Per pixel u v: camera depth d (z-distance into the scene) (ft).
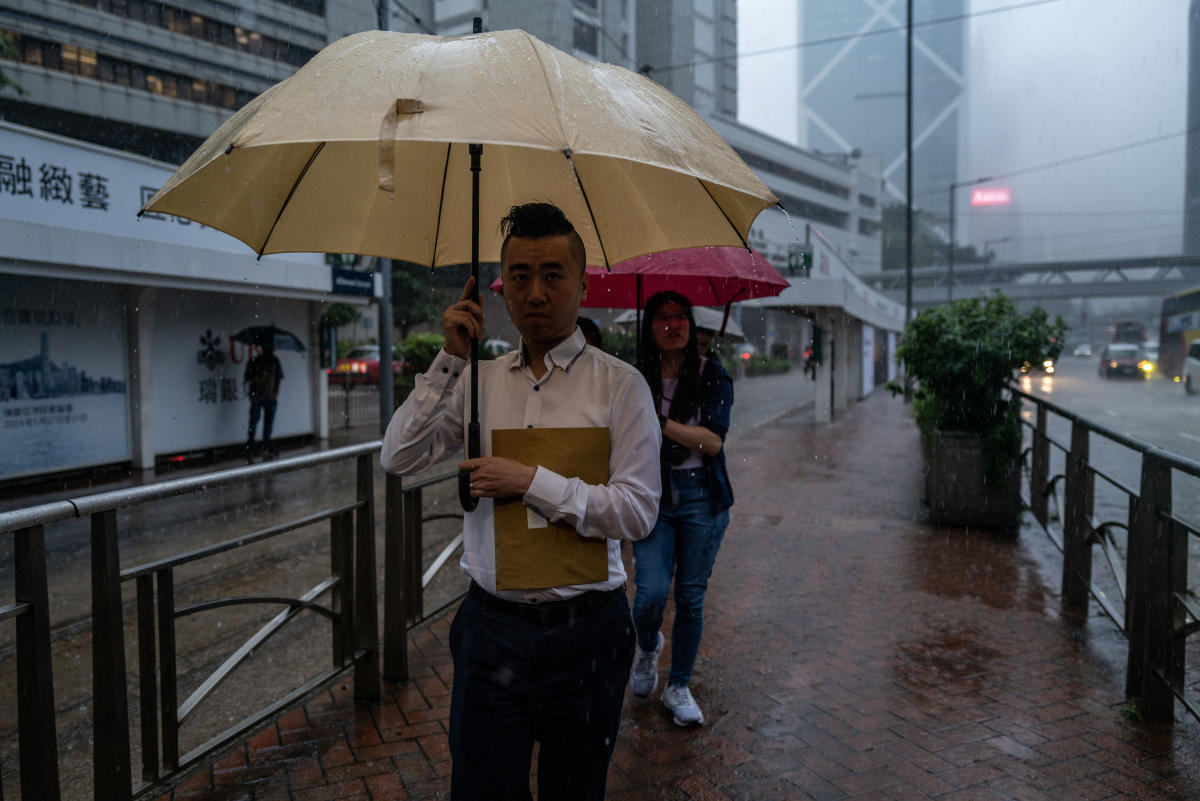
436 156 6.71
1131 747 10.18
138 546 21.81
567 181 6.66
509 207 6.98
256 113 4.72
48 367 33.40
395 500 11.77
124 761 7.61
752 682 12.19
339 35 99.45
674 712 10.73
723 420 10.37
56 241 29.73
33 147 30.22
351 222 6.83
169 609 8.38
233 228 6.17
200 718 11.51
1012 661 13.05
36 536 6.63
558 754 6.17
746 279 10.85
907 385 30.01
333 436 50.11
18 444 32.37
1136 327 148.97
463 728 6.02
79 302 34.53
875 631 14.47
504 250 5.68
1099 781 9.37
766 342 144.15
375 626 11.32
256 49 92.27
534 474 5.55
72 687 12.62
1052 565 18.98
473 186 5.83
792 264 53.72
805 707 11.32
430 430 5.99
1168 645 10.77
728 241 6.48
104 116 80.48
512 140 4.32
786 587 17.21
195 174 4.97
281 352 45.88
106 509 7.16
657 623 10.80
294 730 10.53
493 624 5.94
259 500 28.55
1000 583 17.51
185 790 9.07
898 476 32.60
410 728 10.57
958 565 18.95
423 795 9.00
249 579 18.62
